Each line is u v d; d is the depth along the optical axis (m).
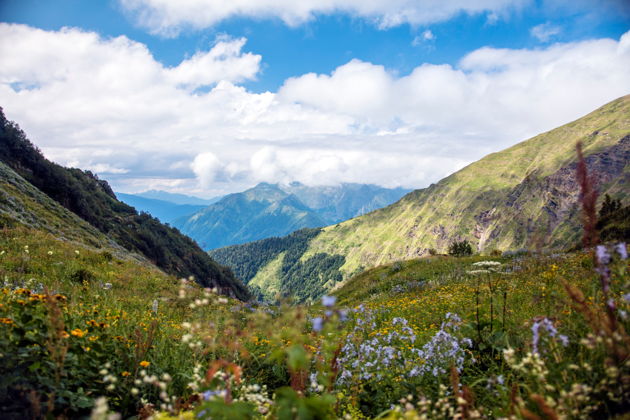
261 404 3.21
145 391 3.71
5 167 43.09
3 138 85.00
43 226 28.64
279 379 4.90
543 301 4.94
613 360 2.66
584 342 2.74
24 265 12.82
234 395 3.42
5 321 3.22
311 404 2.07
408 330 6.13
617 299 4.14
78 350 3.53
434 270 27.61
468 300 9.62
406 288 23.67
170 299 13.29
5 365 2.89
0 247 14.77
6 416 2.68
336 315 2.36
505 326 5.09
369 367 4.73
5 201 27.75
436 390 3.99
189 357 4.46
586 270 7.87
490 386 3.40
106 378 3.04
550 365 3.07
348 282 41.34
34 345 3.16
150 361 4.18
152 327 4.37
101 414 2.05
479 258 29.48
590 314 2.88
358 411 3.84
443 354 4.34
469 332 5.28
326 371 3.05
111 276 15.92
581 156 2.60
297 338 2.27
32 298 3.96
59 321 3.09
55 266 14.13
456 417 2.85
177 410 2.97
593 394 2.77
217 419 2.34
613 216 17.09
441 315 8.67
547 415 2.36
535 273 9.08
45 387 3.03
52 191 87.69
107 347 4.03
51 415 2.64
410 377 4.36
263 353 5.21
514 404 2.73
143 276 18.47
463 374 4.31
